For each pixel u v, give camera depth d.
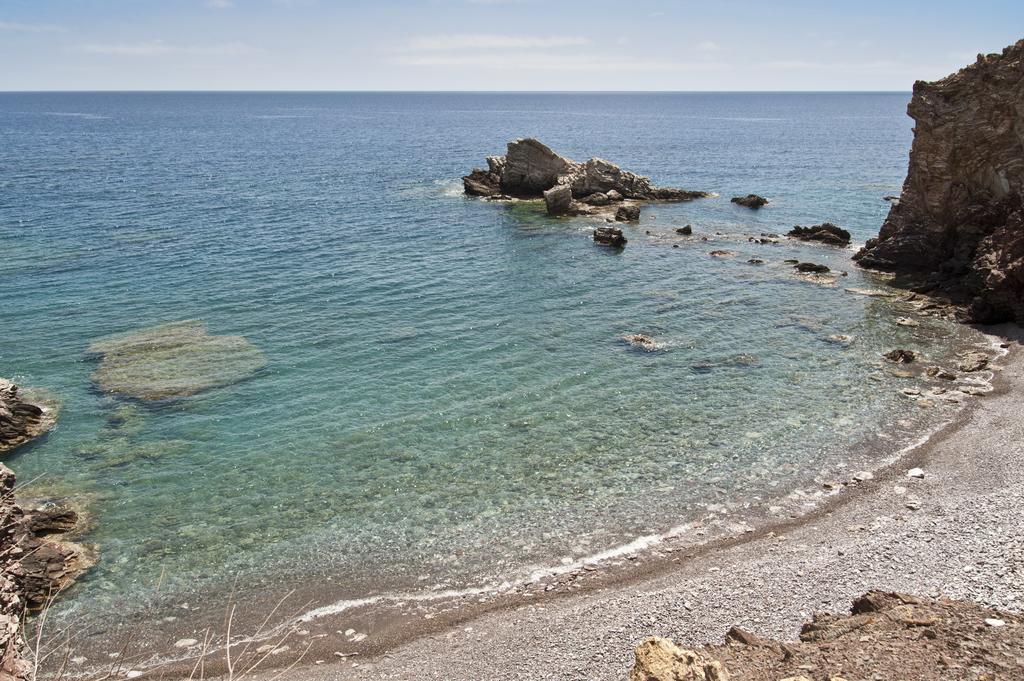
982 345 38.69
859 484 25.78
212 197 85.75
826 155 141.12
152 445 28.81
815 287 49.94
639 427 30.36
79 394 32.91
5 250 57.53
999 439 28.17
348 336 40.53
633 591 20.48
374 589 21.09
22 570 20.09
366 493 25.80
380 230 68.81
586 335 40.97
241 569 21.89
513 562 22.17
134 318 42.69
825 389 33.72
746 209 80.69
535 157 86.69
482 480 26.56
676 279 52.34
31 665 12.59
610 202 82.88
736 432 29.83
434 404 32.47
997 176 46.72
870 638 15.27
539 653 18.11
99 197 83.69
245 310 44.53
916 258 51.78
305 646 18.86
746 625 18.64
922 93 50.53
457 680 17.36
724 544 22.70
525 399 32.97
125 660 18.25
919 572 20.25
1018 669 13.22
